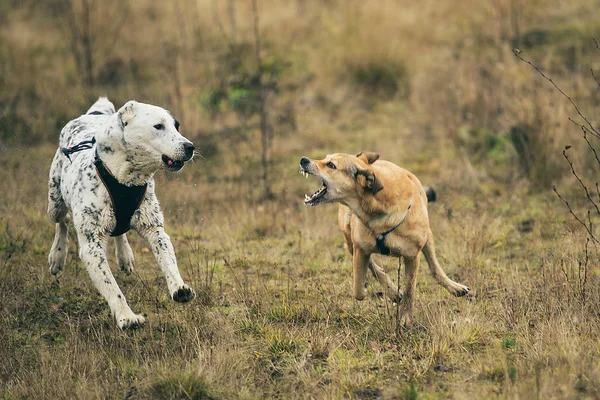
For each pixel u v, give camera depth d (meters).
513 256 11.17
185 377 7.28
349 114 19.14
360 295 8.95
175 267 8.45
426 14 22.27
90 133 9.55
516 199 13.48
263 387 7.49
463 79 17.81
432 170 15.70
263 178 15.22
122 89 20.12
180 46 22.64
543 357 7.38
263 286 10.02
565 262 9.86
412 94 19.30
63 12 24.64
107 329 8.91
